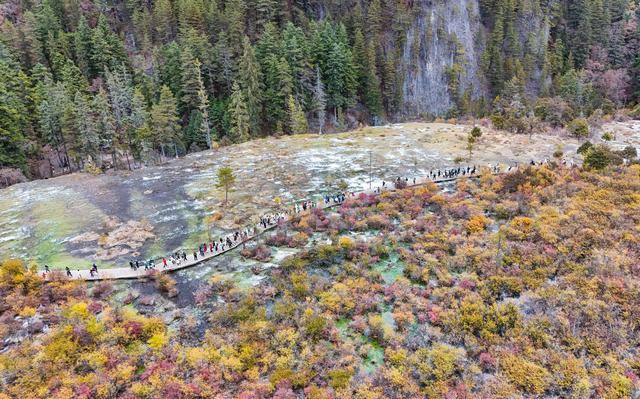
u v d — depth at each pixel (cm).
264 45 10050
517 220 5072
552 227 4875
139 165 8594
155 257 4938
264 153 8044
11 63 8869
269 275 4572
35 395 3141
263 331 3731
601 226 4819
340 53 10169
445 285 4266
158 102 9650
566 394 3089
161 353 3562
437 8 12619
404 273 4519
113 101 8744
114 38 10431
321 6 12394
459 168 6969
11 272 4369
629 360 3281
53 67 9738
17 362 3359
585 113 10175
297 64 9931
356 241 5084
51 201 6247
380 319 3834
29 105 8288
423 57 12262
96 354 3472
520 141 8388
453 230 5109
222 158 7888
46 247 5116
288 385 3231
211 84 10012
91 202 6222
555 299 3866
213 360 3475
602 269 4147
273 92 9612
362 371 3400
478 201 5753
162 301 4241
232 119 9275
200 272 4659
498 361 3344
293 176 6919
